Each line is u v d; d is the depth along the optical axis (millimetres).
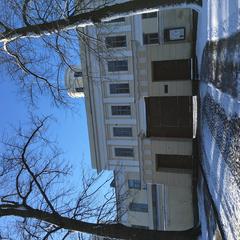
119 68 23844
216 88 10367
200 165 17469
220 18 9180
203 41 14164
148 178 21484
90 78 22875
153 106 21281
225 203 8922
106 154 24375
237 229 7484
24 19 12664
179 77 20844
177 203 21969
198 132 18469
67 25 12602
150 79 20859
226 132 8711
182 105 20734
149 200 23516
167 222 22312
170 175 20766
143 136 21391
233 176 7906
